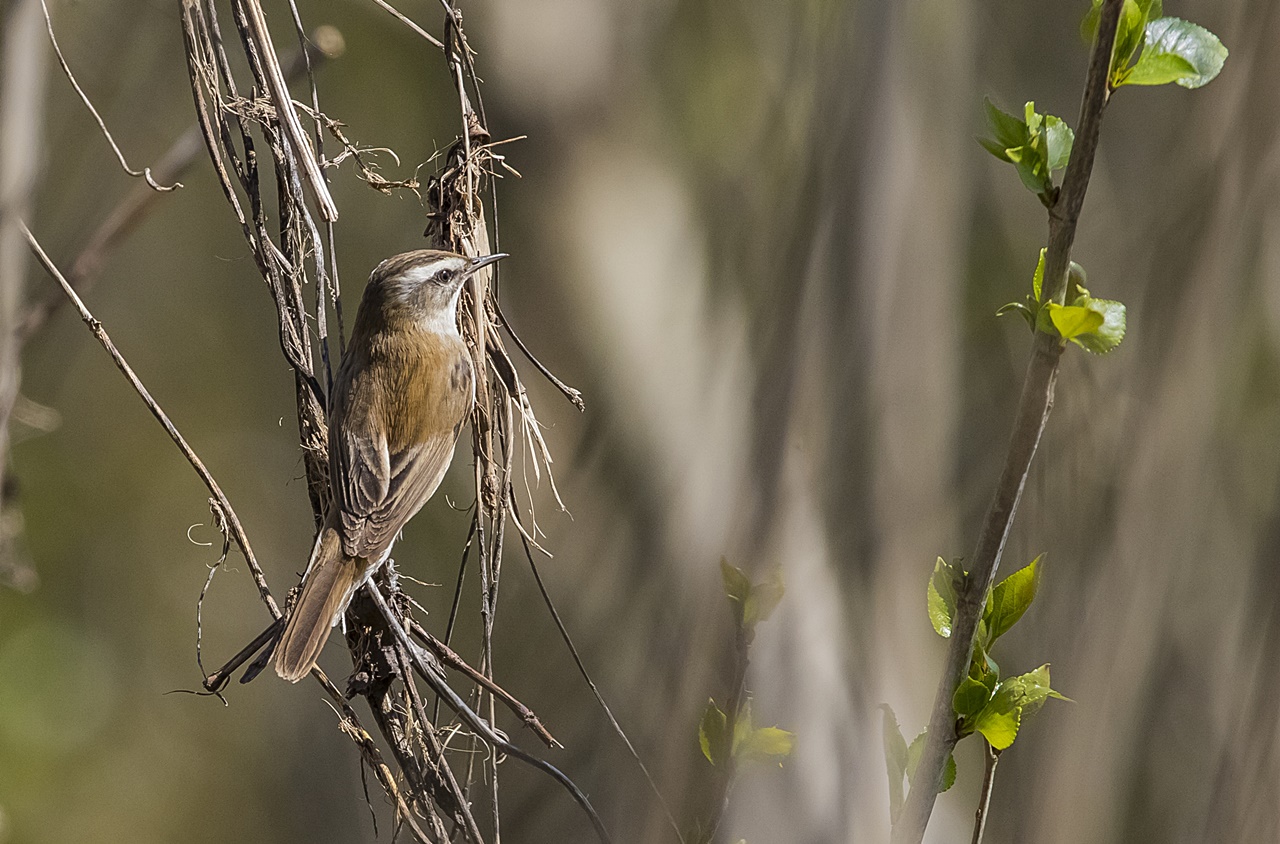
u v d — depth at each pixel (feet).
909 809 19.83
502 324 31.50
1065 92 56.13
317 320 29.48
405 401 32.55
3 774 79.30
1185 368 31.94
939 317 36.11
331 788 67.36
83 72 56.08
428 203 32.09
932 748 19.80
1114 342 18.24
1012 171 53.21
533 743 31.73
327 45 33.12
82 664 83.10
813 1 38.96
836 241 31.04
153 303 82.99
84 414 86.22
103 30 56.44
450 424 33.35
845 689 28.63
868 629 29.66
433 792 26.55
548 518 44.09
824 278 30.50
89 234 46.57
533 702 32.78
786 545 28.48
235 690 83.92
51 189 53.42
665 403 50.19
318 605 28.19
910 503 32.65
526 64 56.24
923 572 33.73
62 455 85.92
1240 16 34.01
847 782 27.76
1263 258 37.09
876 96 33.22
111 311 82.74
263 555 83.41
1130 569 31.19
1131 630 30.91
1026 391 18.63
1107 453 32.09
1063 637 31.24
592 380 52.29
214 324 82.94
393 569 30.09
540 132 56.49
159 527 86.99
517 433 34.73
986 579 19.35
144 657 85.56
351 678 27.53
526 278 55.62
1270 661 28.50
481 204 31.94
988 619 20.45
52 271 26.99
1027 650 32.48
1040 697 19.63
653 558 37.29
